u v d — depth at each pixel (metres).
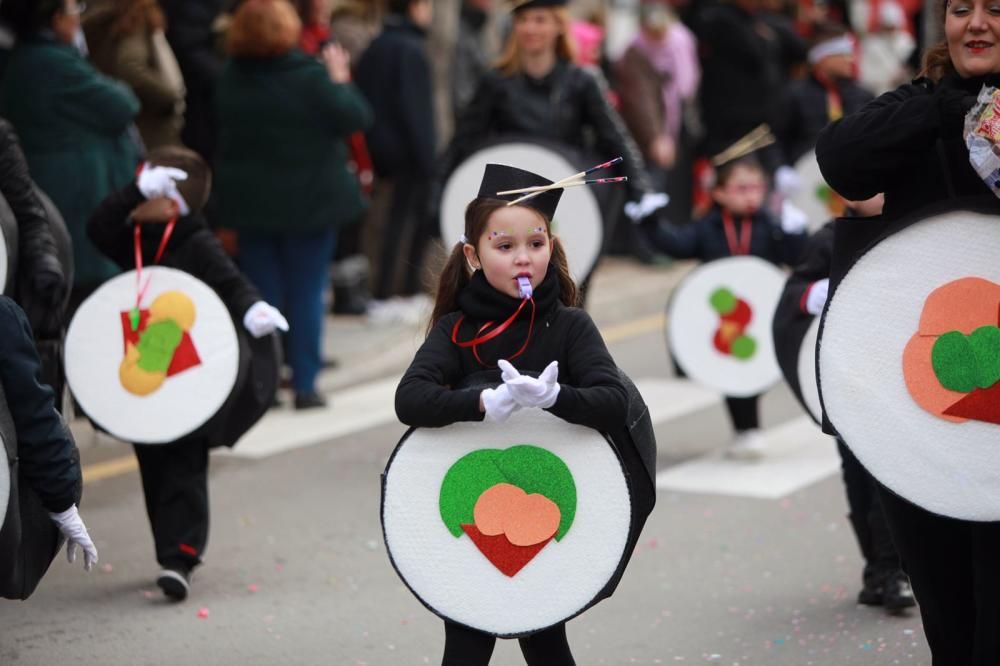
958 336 10.61
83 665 15.17
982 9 10.92
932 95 11.02
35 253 15.48
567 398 10.98
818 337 10.98
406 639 15.91
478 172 23.03
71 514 12.16
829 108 33.03
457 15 37.34
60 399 16.23
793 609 16.64
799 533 19.50
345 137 26.08
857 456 10.90
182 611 16.81
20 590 11.96
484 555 11.26
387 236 32.28
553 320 11.80
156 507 17.22
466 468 11.26
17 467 11.78
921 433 10.73
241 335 16.83
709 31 39.09
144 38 25.62
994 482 10.61
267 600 17.17
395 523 11.32
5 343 11.78
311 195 25.61
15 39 23.25
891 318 10.77
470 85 37.50
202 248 17.08
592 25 40.28
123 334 16.39
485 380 11.66
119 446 23.88
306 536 19.67
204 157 28.39
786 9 42.62
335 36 32.38
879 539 16.36
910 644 15.34
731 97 39.09
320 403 26.75
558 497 11.23
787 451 23.88
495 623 11.30
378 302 32.56
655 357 31.06
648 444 11.77
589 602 11.23
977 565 11.02
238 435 17.03
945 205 10.66
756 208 23.27
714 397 27.67
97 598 17.28
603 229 22.44
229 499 21.41
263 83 25.36
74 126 23.16
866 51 48.12
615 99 38.31
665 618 16.48
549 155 22.64
